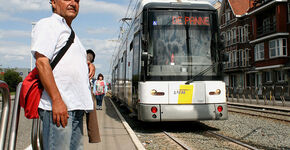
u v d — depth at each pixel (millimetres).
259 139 7016
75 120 2115
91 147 5777
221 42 8188
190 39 8016
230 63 41969
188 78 7777
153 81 7641
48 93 1851
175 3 8203
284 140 6871
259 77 34781
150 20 7957
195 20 8148
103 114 12016
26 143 6613
